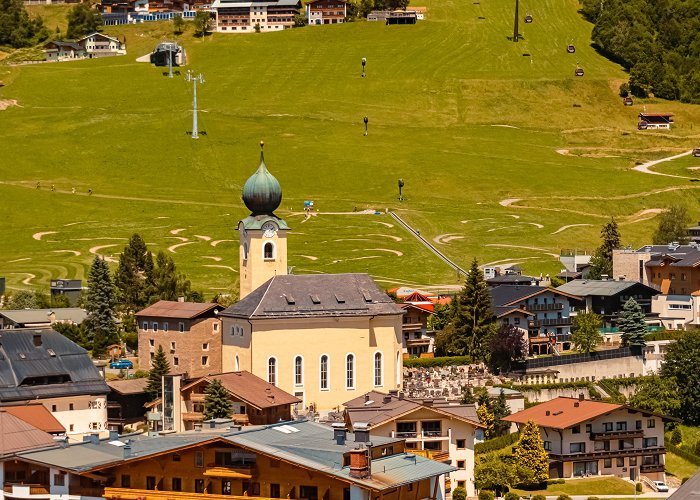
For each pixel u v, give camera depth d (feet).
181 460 613.93
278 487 595.47
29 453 653.30
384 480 587.68
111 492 615.57
